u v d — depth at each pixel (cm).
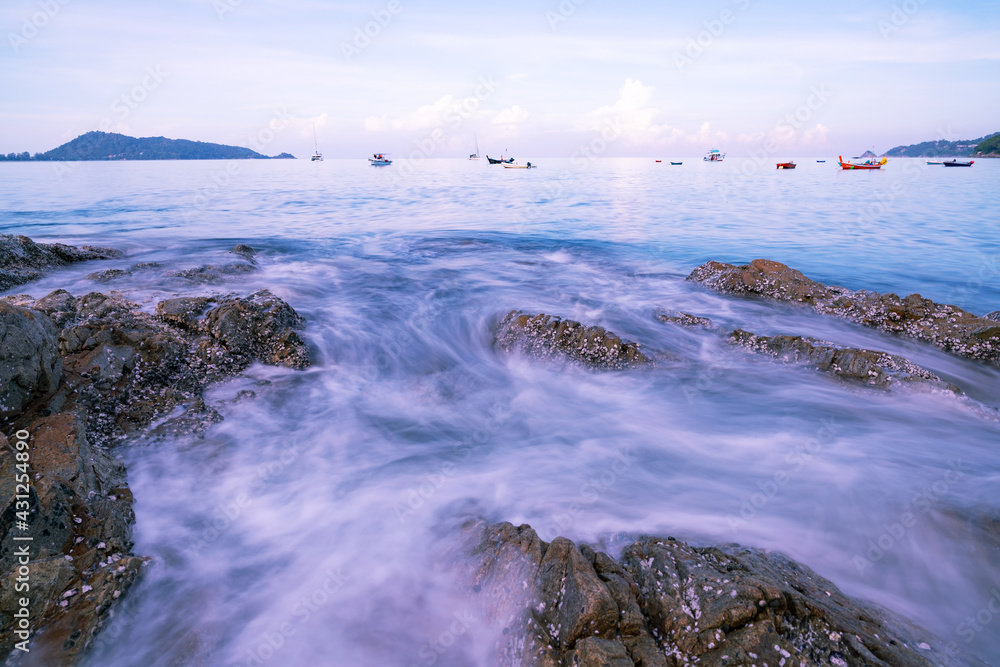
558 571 426
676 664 373
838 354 919
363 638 424
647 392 877
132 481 591
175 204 3375
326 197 4059
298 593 468
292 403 810
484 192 4653
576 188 5184
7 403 567
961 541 519
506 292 1418
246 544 525
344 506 586
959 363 990
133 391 725
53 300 902
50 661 369
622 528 545
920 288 1503
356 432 748
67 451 515
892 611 447
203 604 450
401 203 3666
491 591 445
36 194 3912
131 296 1125
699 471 656
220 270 1445
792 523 556
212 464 642
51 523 446
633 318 1204
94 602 404
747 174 8706
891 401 823
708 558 471
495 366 1014
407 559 510
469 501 596
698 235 2331
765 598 396
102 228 2325
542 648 381
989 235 2256
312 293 1346
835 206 3372
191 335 909
